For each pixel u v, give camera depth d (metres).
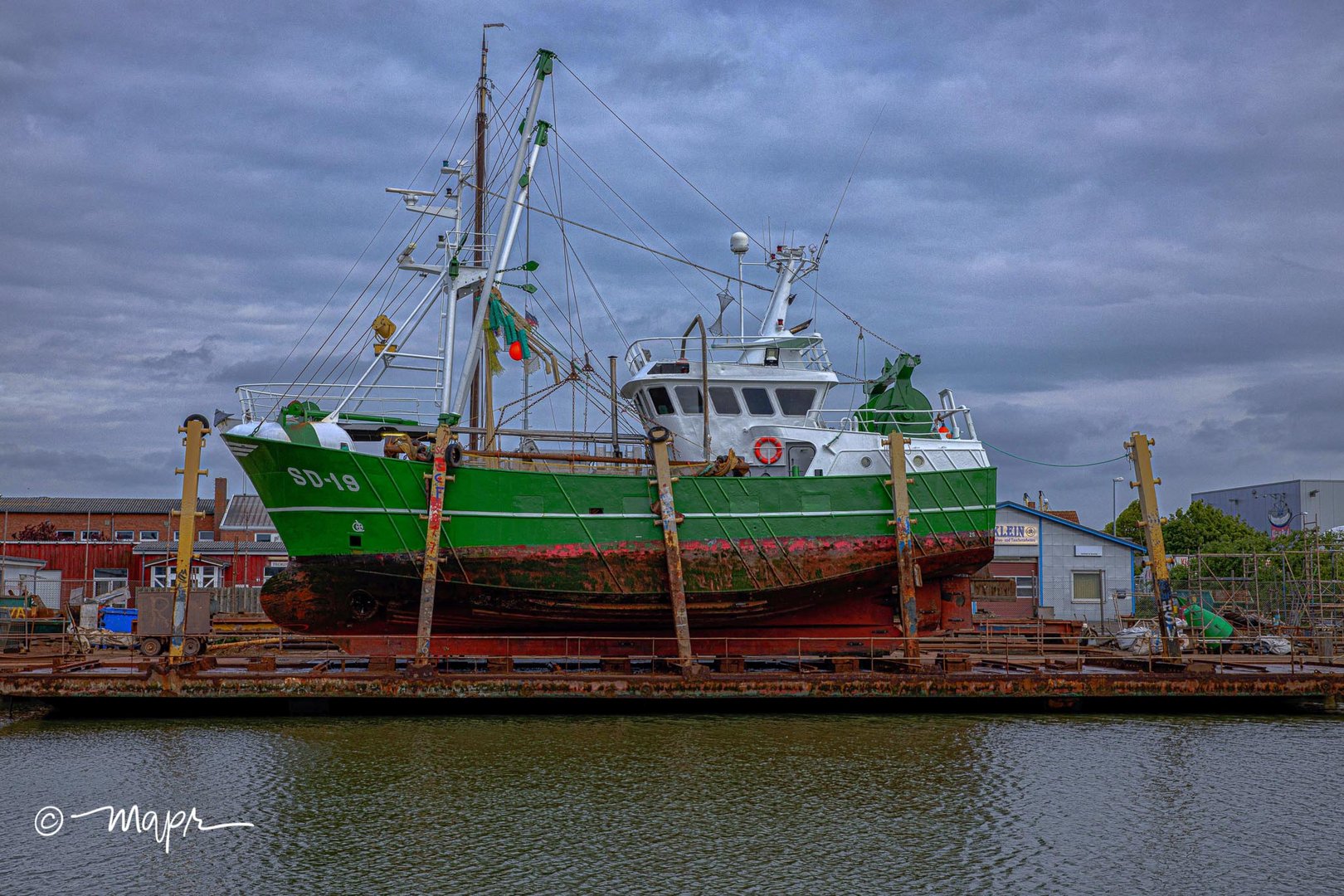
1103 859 13.79
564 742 19.62
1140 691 22.45
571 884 12.84
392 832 14.55
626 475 25.16
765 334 30.56
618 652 25.97
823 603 26.59
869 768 18.00
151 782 16.67
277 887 12.68
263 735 19.94
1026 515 44.38
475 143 35.75
